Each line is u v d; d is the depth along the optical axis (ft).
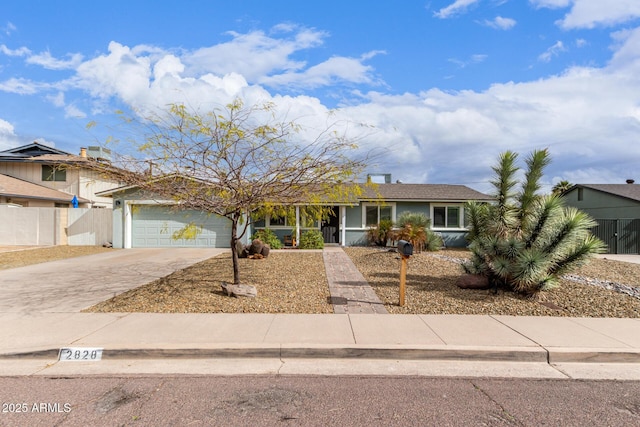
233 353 16.85
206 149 24.30
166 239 60.85
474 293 27.99
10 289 29.53
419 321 21.03
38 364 16.22
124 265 41.98
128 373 15.30
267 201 25.98
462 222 68.49
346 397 13.29
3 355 16.55
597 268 42.63
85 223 65.16
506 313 23.00
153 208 60.75
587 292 28.30
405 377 15.03
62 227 65.00
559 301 25.77
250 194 24.84
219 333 18.80
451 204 68.74
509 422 11.73
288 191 26.07
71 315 22.13
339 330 19.34
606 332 19.39
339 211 69.46
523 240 27.32
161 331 19.11
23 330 19.36
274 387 14.05
